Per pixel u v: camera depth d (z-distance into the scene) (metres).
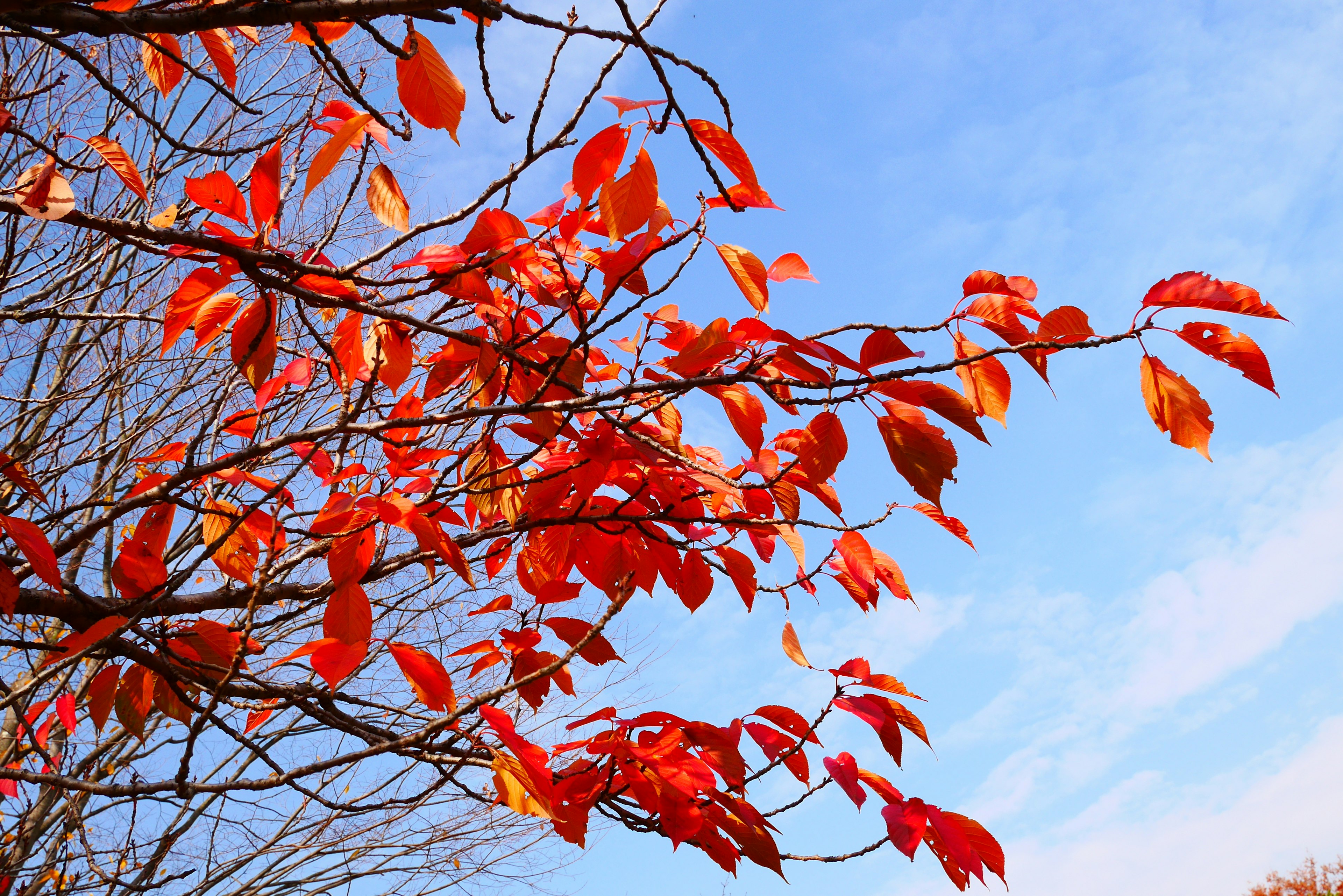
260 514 1.79
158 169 2.87
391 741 1.77
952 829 1.61
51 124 2.79
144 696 1.78
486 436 1.75
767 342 1.56
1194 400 1.45
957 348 1.52
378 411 1.75
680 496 1.74
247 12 1.42
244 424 1.74
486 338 1.68
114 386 3.14
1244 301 1.41
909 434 1.45
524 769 1.54
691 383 1.54
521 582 1.86
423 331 1.65
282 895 3.57
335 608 1.52
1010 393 1.52
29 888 2.46
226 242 1.55
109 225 1.52
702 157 1.46
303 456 1.72
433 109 1.53
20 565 1.72
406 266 1.58
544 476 1.71
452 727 1.63
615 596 1.84
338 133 1.51
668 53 1.41
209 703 1.66
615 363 1.80
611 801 1.66
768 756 1.67
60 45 1.46
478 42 1.46
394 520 1.54
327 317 1.77
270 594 1.82
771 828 1.69
